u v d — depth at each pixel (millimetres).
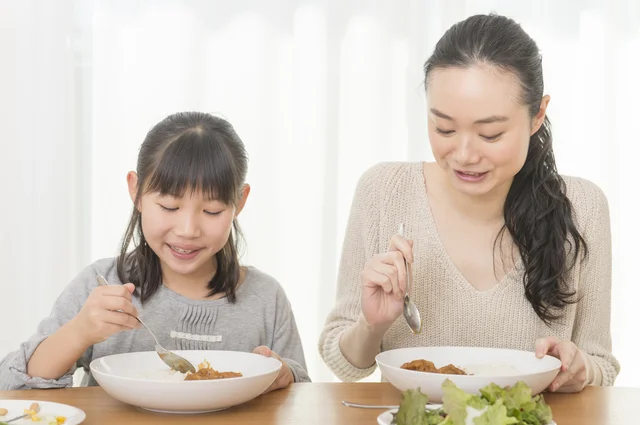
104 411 1214
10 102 2834
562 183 1667
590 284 1695
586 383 1441
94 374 1225
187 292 1664
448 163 1438
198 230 1483
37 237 2852
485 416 985
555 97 3061
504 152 1392
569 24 3045
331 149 2922
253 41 2885
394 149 2951
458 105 1366
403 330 1671
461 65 1372
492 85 1357
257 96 2891
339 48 2920
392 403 1299
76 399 1279
